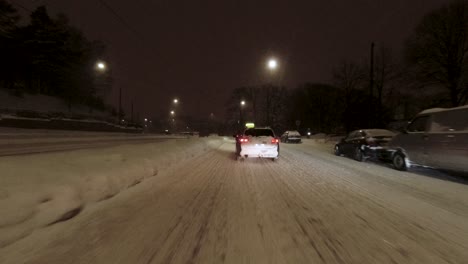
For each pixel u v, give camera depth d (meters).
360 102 43.03
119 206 5.81
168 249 3.84
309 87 67.75
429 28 31.00
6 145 17.20
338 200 6.55
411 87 34.50
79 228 4.52
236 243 4.06
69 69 60.91
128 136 42.03
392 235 4.41
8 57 51.25
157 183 8.23
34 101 56.25
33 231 4.23
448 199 6.68
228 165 12.53
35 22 54.88
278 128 79.25
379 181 8.95
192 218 5.14
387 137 13.64
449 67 30.38
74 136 30.06
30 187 4.53
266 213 5.50
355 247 3.96
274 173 10.45
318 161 14.30
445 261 3.56
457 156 8.35
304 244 4.05
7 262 3.38
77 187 5.39
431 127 9.58
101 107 85.69
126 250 3.78
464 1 29.31
